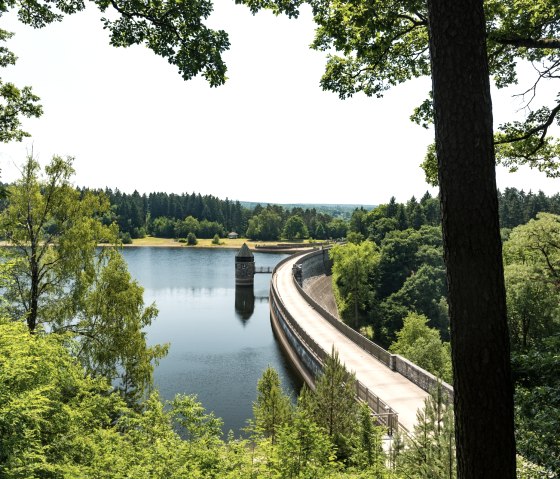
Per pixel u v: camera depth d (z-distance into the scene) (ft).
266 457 33.22
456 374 15.42
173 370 135.44
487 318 14.85
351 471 38.60
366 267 258.16
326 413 55.72
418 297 214.69
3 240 68.39
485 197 14.94
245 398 114.21
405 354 129.49
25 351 27.17
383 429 44.42
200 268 388.98
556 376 31.07
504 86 44.78
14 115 50.47
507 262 132.87
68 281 74.08
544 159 49.16
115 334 73.72
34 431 24.98
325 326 148.97
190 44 28.66
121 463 29.19
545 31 37.11
